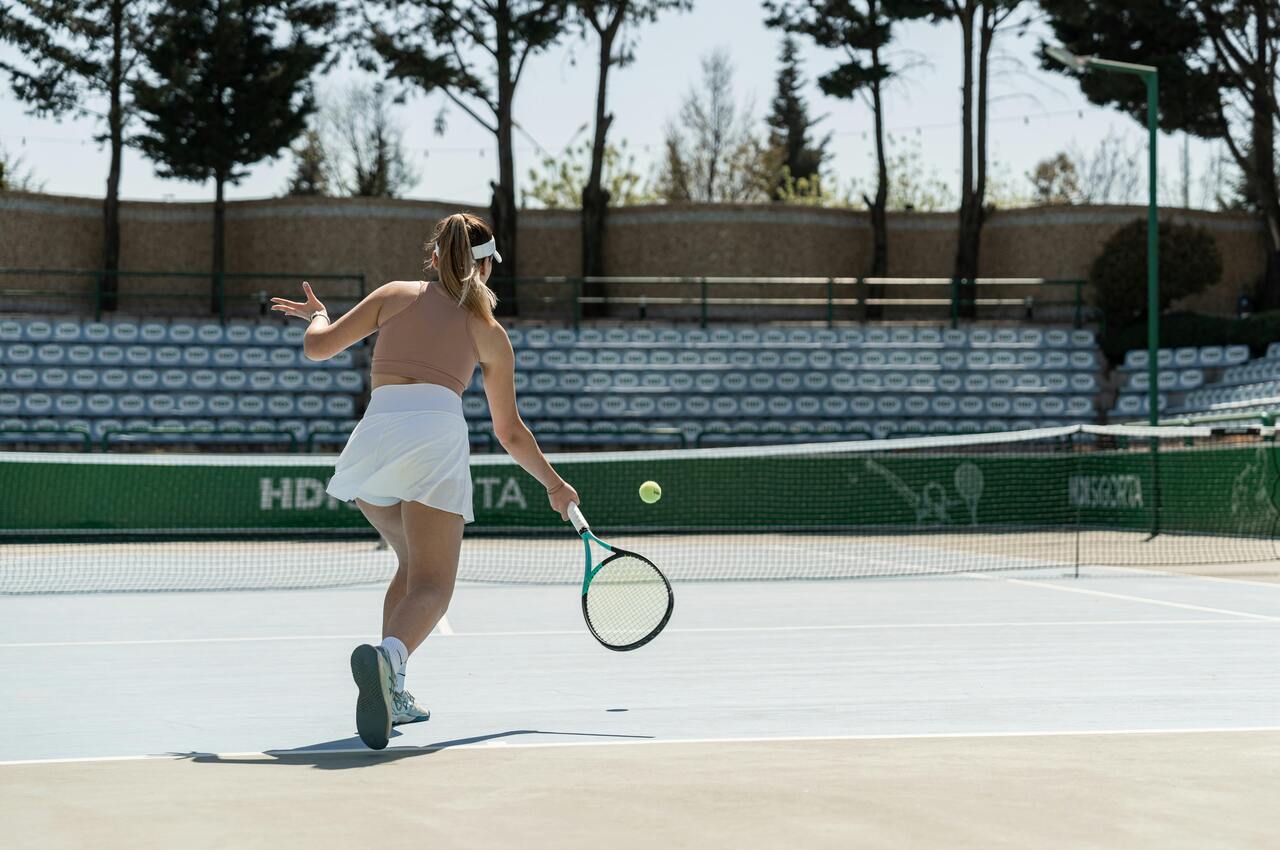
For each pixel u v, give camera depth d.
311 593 11.88
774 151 59.78
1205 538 18.75
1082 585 11.97
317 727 5.01
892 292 32.38
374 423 4.39
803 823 3.21
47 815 3.30
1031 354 28.16
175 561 16.08
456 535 4.47
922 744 4.41
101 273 27.05
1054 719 5.00
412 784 3.70
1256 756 4.13
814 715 5.14
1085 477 21.22
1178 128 31.16
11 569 14.83
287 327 26.86
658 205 31.75
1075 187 58.12
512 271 31.45
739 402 26.97
